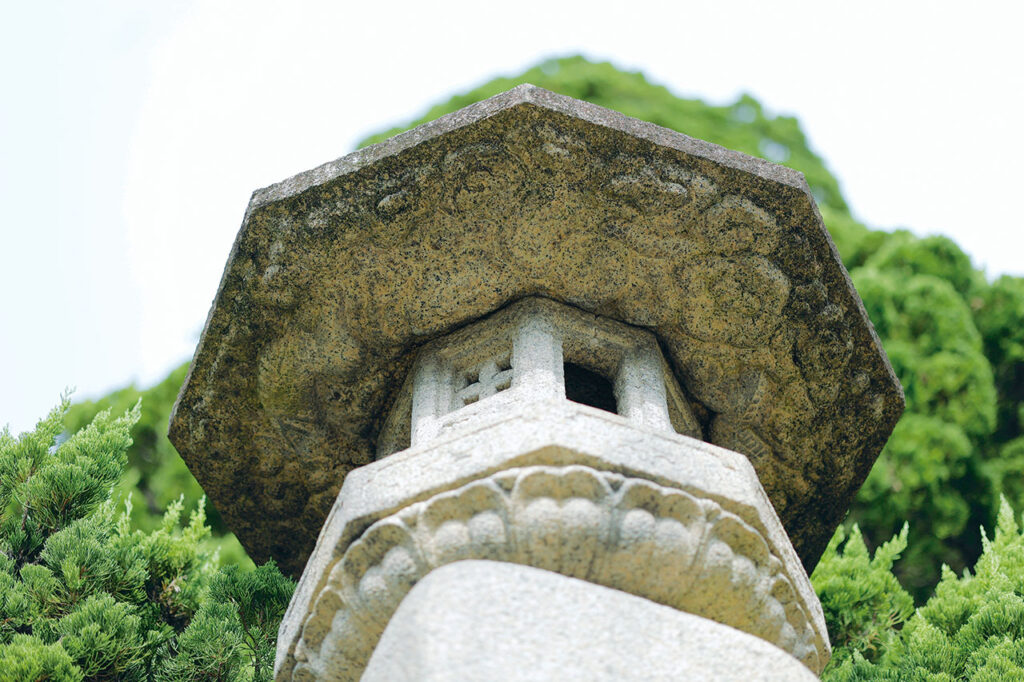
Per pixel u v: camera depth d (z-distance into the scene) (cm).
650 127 417
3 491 504
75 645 434
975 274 1084
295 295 439
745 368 453
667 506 355
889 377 461
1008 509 612
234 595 475
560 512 347
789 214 423
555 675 316
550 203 422
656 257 430
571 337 438
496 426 367
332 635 367
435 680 311
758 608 362
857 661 501
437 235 429
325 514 495
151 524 918
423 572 353
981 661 470
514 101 407
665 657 327
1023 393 1012
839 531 654
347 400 465
